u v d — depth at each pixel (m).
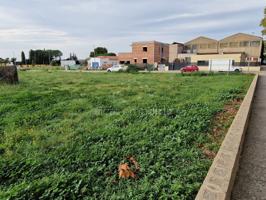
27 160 3.38
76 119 5.69
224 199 2.24
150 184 2.77
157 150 3.75
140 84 15.07
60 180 2.81
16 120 5.54
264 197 2.61
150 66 48.66
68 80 18.72
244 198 2.60
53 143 4.09
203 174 2.96
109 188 2.73
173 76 24.25
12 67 13.73
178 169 3.13
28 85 13.45
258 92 11.23
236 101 7.96
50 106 7.20
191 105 7.11
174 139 4.21
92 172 3.07
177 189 2.61
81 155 3.55
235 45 53.28
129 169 3.09
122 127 4.98
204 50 57.25
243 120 4.86
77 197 2.57
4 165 3.25
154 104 7.41
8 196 2.54
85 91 11.13
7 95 9.05
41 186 2.71
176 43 58.44
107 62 58.88
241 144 3.87
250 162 3.47
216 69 38.81
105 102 7.87
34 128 4.99
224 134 4.50
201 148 3.87
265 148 4.01
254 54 51.22
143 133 4.52
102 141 4.20
